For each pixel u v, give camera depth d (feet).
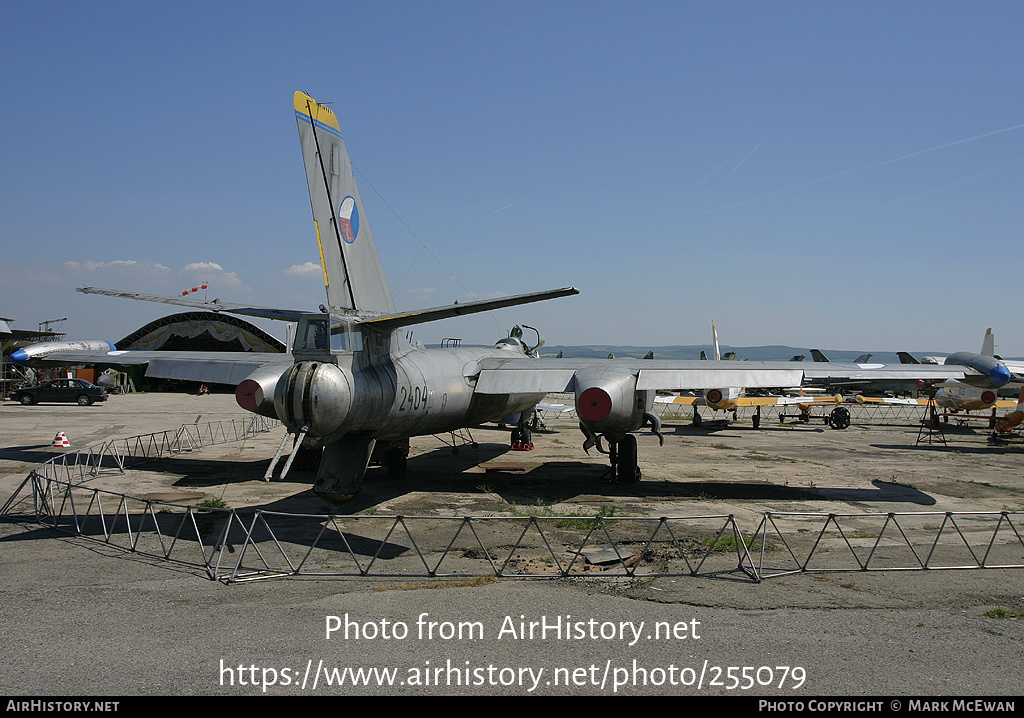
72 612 22.35
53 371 182.80
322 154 36.24
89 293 33.71
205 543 31.35
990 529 36.65
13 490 44.06
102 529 33.78
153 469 54.03
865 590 25.76
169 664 18.52
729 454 70.74
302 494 43.93
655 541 32.83
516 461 61.98
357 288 38.63
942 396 107.96
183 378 54.08
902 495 47.21
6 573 26.50
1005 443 83.82
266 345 182.60
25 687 17.03
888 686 17.94
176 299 33.88
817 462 64.95
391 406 36.47
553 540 32.78
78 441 72.33
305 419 29.63
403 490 46.44
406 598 24.13
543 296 30.17
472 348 58.03
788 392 131.75
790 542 33.24
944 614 23.31
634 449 50.42
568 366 50.42
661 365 47.01
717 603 24.06
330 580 26.04
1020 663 19.51
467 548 31.04
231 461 58.70
